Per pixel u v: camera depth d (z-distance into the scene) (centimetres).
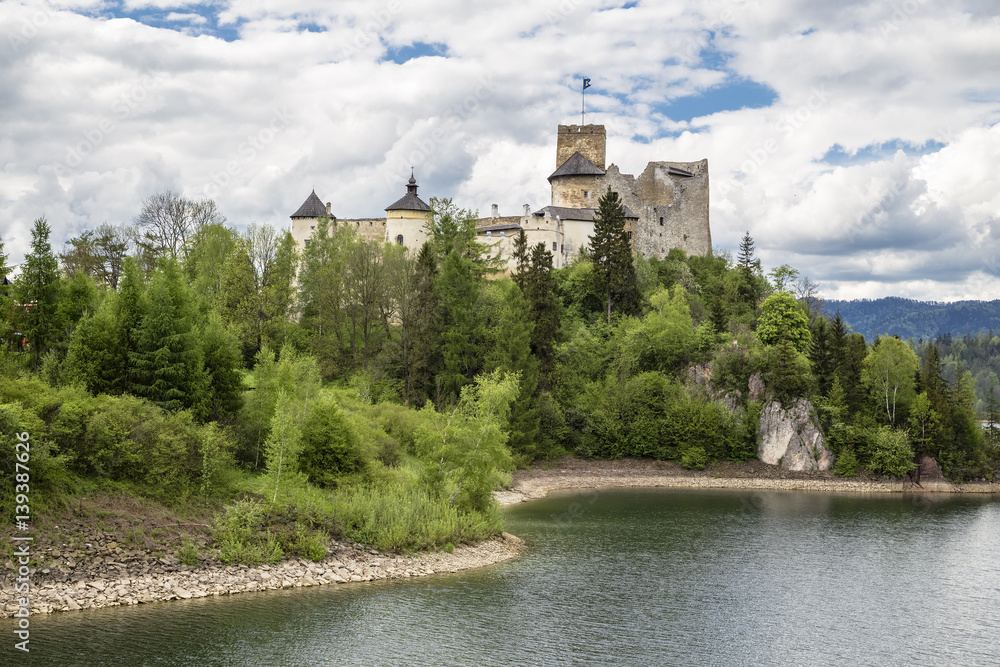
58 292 6109
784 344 10300
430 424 6009
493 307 9612
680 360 11000
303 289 10550
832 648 4084
